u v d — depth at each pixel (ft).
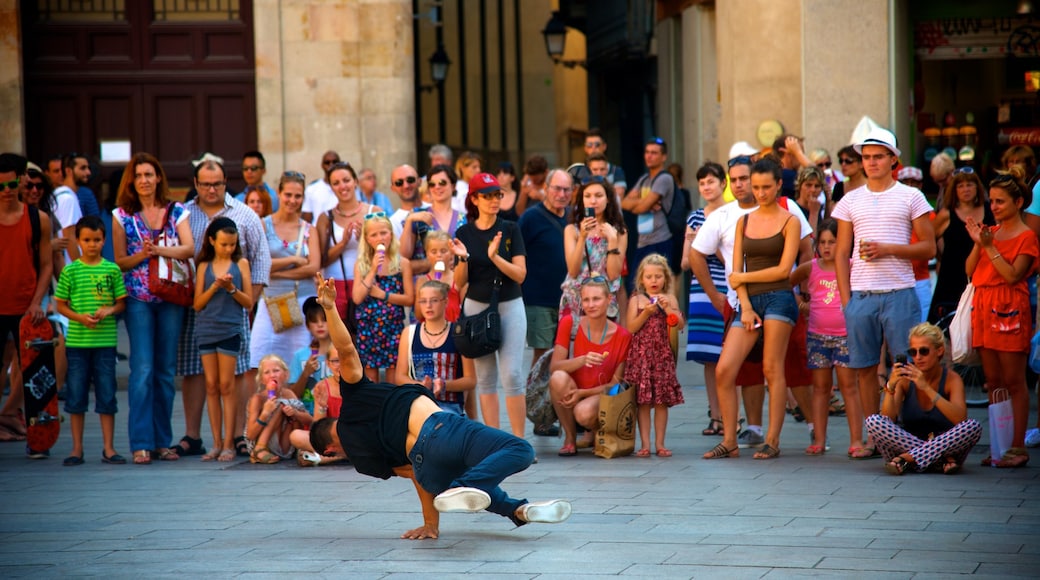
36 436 74.43
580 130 288.10
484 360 71.15
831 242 70.69
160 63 140.77
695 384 100.17
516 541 50.67
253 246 77.00
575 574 45.09
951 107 115.96
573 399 70.90
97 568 47.67
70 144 140.36
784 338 68.39
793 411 82.94
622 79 208.54
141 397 72.90
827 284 70.23
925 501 56.75
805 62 112.88
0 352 77.82
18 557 49.70
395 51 139.95
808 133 113.19
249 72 140.87
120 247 74.13
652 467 67.10
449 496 46.09
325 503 59.82
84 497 62.34
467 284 71.87
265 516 56.90
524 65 284.41
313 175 139.95
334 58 139.64
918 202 66.95
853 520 53.01
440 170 83.20
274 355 72.95
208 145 141.08
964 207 83.87
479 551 49.01
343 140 140.15
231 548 50.39
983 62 115.24
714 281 76.33
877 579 43.57
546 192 80.53
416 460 49.26
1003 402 65.67
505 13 281.95
